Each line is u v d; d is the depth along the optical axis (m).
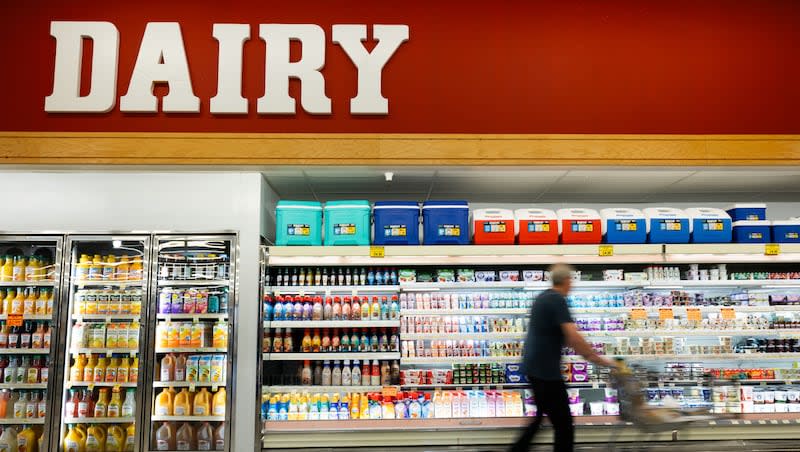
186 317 4.76
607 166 4.82
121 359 4.89
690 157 4.83
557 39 5.00
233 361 4.61
